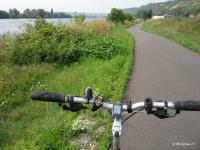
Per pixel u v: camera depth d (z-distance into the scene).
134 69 13.71
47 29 18.55
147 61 16.03
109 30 32.66
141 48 22.33
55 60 16.16
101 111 7.54
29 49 16.08
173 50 21.12
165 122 7.23
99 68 13.41
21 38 17.69
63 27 19.95
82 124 6.93
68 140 6.46
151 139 6.42
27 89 11.28
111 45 17.80
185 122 7.25
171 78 11.89
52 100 3.22
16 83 11.43
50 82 11.87
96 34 23.62
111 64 13.78
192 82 11.23
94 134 6.59
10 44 17.06
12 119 8.66
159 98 9.30
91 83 10.79
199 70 13.53
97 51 16.89
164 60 16.42
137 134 6.64
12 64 15.45
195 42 24.38
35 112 8.81
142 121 7.27
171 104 3.04
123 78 11.27
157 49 21.75
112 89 10.03
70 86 11.00
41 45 16.48
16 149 6.50
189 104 3.01
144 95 9.57
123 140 6.38
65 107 3.25
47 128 7.20
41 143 6.48
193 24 36.25
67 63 16.16
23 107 9.45
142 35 36.91
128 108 3.10
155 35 37.16
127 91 9.98
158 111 3.06
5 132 7.62
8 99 9.83
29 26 19.28
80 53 16.78
